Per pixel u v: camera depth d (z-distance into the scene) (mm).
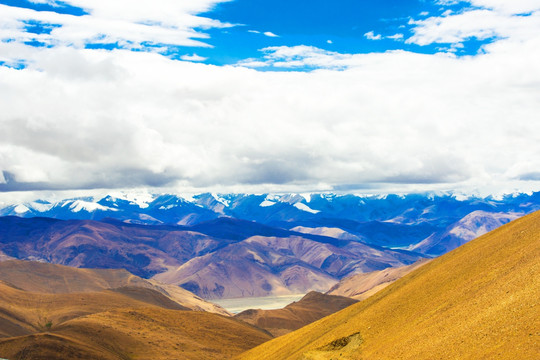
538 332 60438
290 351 120812
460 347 68375
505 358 59812
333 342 100312
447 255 113812
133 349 195125
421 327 82375
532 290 70000
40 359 169375
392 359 77312
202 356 196625
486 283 82688
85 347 183000
